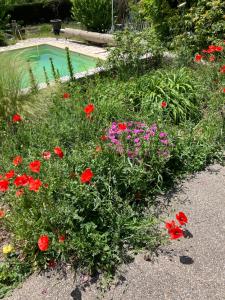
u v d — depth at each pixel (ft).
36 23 51.70
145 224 8.63
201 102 14.71
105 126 11.96
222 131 12.52
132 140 10.68
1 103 13.14
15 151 11.21
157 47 18.26
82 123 11.76
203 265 7.74
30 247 8.20
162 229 8.73
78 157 9.65
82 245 7.55
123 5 38.37
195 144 11.91
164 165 10.64
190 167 11.12
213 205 9.59
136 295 7.15
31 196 8.57
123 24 36.32
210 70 16.06
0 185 8.16
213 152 11.84
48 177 8.93
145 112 13.30
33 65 26.17
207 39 19.35
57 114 12.73
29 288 7.47
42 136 11.57
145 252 8.13
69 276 7.66
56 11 52.85
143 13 24.68
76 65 27.63
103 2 37.70
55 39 39.29
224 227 8.80
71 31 35.86
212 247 8.20
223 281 7.34
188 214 9.29
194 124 13.37
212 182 10.55
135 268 7.76
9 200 9.45
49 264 7.93
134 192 9.66
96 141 10.56
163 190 10.20
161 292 7.18
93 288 7.36
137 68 17.71
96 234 7.87
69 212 7.93
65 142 11.58
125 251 8.18
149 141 10.42
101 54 29.32
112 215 8.53
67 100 13.44
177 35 21.07
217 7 19.66
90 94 14.40
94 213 8.54
